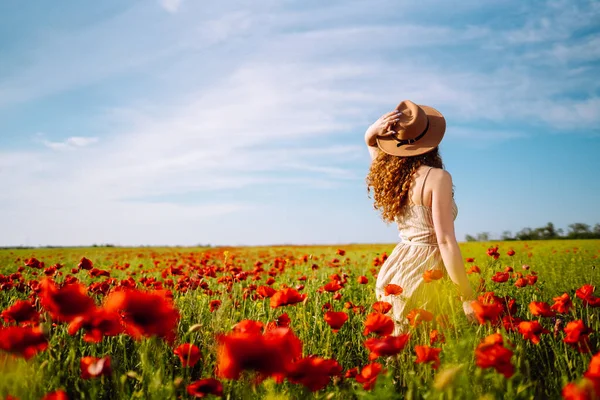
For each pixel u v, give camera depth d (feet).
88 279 20.27
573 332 8.17
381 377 6.97
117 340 10.79
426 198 11.25
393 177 11.82
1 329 6.58
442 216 10.82
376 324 8.17
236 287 15.46
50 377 8.04
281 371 5.29
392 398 7.04
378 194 12.41
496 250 17.63
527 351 10.50
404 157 11.82
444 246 10.67
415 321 9.16
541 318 11.99
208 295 15.74
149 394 7.02
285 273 26.53
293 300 9.77
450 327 9.94
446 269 11.30
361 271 27.86
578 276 21.93
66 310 6.55
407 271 11.39
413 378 7.39
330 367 6.41
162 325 6.09
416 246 11.49
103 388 8.40
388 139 12.09
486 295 9.93
